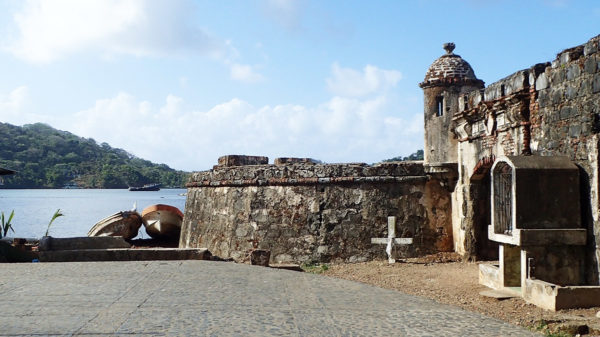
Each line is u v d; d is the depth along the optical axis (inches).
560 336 306.8
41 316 223.9
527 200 430.3
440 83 726.5
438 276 576.7
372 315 232.7
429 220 735.7
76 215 2736.2
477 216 670.5
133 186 6948.8
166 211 1183.6
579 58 435.5
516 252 466.6
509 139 546.9
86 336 198.1
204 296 263.7
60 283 292.7
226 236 802.8
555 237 423.2
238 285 292.4
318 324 217.2
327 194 740.7
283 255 737.0
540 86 490.3
